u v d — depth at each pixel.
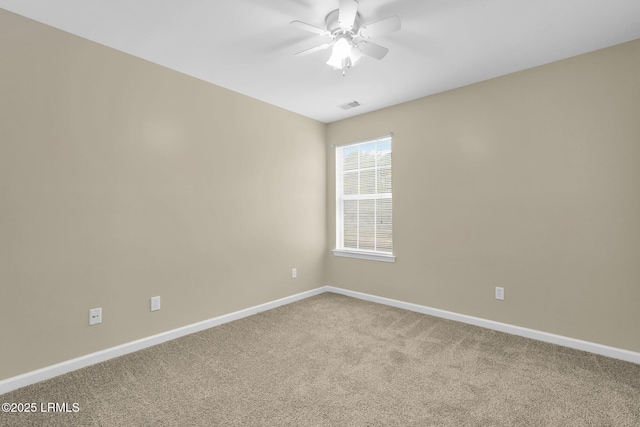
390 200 3.72
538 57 2.53
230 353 2.44
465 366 2.22
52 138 2.10
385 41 2.29
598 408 1.75
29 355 2.00
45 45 2.08
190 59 2.57
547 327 2.63
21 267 1.98
